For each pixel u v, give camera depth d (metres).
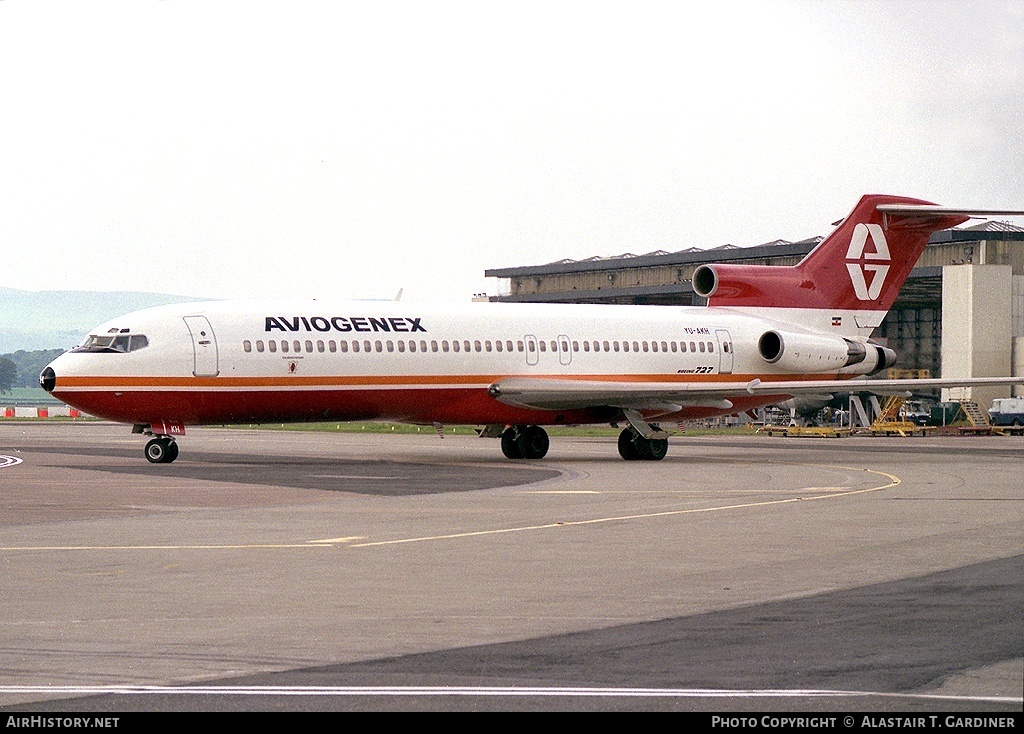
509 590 30.30
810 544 38.78
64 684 21.25
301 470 71.69
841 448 104.94
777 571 33.31
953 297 155.38
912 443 116.06
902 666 22.36
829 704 19.81
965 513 48.22
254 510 48.78
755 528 43.00
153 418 75.56
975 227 164.00
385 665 22.52
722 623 26.20
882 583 31.31
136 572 33.03
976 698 20.19
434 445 106.69
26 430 147.00
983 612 27.42
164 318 76.12
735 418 175.88
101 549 37.47
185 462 79.44
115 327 75.75
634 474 70.25
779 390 84.44
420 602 28.69
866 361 97.56
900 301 188.12
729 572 33.12
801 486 61.72
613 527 43.25
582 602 28.67
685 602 28.69
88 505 50.66
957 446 109.38
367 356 79.56
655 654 23.34
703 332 92.50
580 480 65.31
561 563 34.66
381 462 80.38
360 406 80.06
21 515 46.91
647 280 197.88
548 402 83.44
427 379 81.62
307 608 27.97
